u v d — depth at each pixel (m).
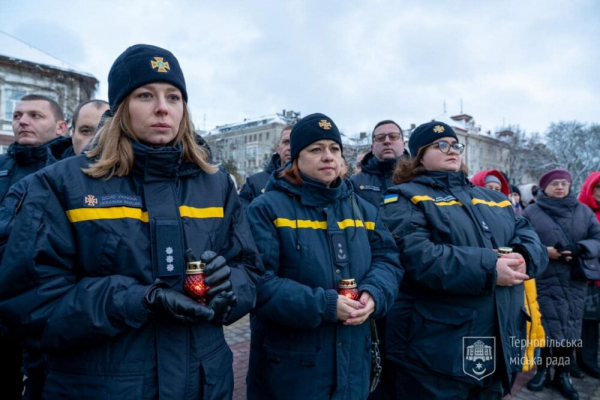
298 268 1.98
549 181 3.80
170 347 1.41
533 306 2.99
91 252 1.37
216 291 1.39
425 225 2.44
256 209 2.09
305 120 2.19
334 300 1.79
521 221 2.79
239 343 4.61
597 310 3.86
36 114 2.93
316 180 2.11
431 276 2.22
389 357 2.46
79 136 2.66
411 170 2.79
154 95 1.54
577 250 3.43
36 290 1.30
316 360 1.86
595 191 4.32
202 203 1.63
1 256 1.44
